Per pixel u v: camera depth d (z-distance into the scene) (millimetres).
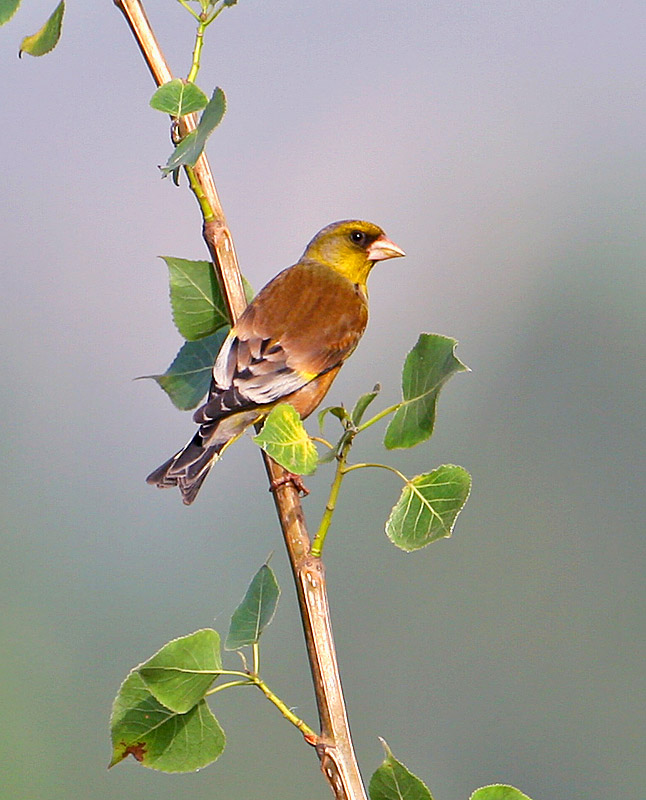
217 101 5477
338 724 4918
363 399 5086
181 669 4895
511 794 4586
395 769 4590
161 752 5148
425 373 5121
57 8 5906
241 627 5055
